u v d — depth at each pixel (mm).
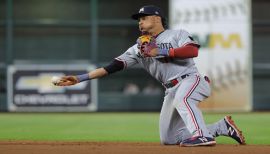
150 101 70438
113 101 69750
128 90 70812
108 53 72562
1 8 71562
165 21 25844
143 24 25359
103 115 63000
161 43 25234
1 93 70375
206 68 66500
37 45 72062
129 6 72375
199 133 24438
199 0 66562
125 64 26125
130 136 37156
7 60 71250
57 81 25578
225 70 66625
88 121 53156
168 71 25438
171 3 66812
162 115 26312
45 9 72062
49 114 65188
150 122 51469
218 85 66500
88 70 68750
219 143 30312
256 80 71875
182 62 25344
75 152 22781
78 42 72125
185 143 24609
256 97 70375
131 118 57344
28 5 71938
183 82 25281
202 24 66625
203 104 66375
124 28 72500
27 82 68562
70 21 71938
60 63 72062
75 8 72000
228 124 26578
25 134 38531
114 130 42500
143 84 71688
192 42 24719
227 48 66688
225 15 66625
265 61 72000
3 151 23281
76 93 68688
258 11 72062
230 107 66688
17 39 72000
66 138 35188
